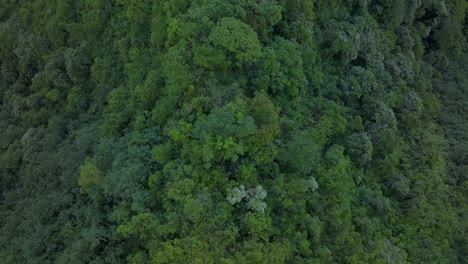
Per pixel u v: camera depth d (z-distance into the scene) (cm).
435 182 4203
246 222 3000
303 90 3644
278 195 3177
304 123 3628
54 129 4050
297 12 3703
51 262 3422
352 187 3741
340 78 4012
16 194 3988
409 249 3825
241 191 3023
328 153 3594
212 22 3309
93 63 4094
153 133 3344
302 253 3203
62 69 4172
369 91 4047
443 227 4012
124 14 3872
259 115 3164
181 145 3159
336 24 4022
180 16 3378
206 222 2950
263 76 3328
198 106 3150
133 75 3653
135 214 3138
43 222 3606
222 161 3114
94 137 3766
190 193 2992
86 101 4112
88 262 3183
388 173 4066
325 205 3447
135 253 3092
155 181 3120
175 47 3300
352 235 3528
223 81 3316
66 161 3747
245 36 3259
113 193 3228
